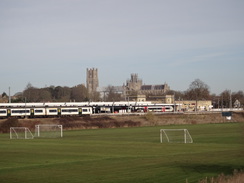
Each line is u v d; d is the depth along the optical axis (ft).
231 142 296.92
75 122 515.09
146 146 274.57
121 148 262.67
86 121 529.45
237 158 199.72
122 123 526.16
